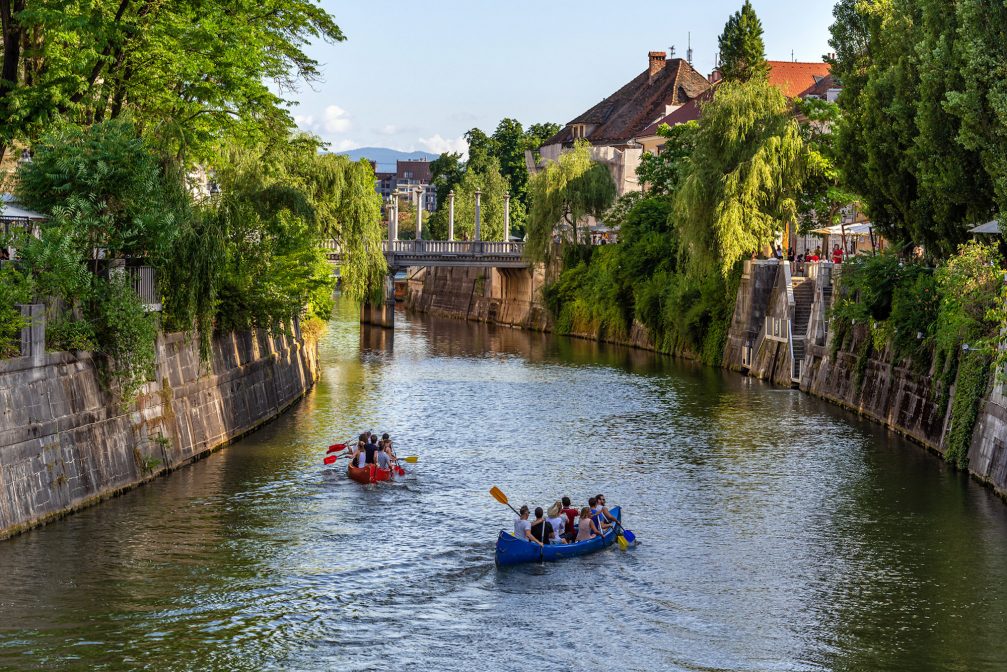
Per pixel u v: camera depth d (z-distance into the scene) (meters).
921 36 49.16
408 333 106.62
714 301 76.50
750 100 70.94
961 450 40.53
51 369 31.53
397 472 39.72
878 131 50.81
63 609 25.97
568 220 104.69
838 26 57.78
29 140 37.06
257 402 48.81
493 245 112.12
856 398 54.25
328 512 34.72
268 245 48.47
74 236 33.09
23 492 30.12
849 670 23.61
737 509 35.69
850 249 80.12
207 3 40.25
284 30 48.78
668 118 128.75
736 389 63.06
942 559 30.67
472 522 34.03
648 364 76.94
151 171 36.06
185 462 39.75
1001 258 41.56
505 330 112.31
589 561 30.53
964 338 41.53
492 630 25.66
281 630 25.36
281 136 51.47
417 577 29.05
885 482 39.03
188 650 24.14
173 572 28.69
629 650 24.58
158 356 38.06
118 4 37.59
